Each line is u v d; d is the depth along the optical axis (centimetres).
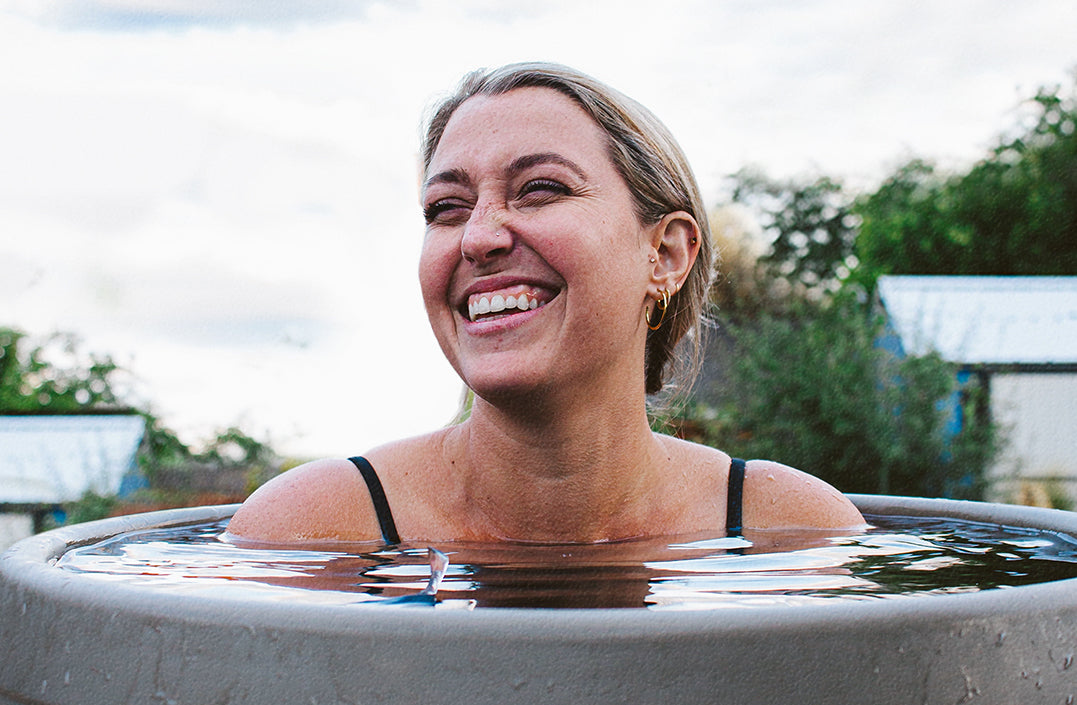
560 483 147
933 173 1956
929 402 989
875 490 976
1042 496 977
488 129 143
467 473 155
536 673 77
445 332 146
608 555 133
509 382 135
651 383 181
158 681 85
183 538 155
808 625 79
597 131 146
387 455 160
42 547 129
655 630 78
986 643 84
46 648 93
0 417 970
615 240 141
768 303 1372
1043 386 1045
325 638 80
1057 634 87
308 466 159
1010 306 1202
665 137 157
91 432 930
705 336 205
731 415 1011
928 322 1163
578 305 137
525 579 112
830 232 1948
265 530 150
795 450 983
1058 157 1872
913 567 125
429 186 147
